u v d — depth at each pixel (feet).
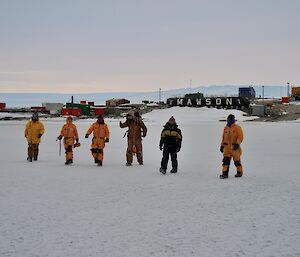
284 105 341.62
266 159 59.67
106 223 23.81
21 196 31.60
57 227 22.90
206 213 26.32
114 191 33.99
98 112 338.75
